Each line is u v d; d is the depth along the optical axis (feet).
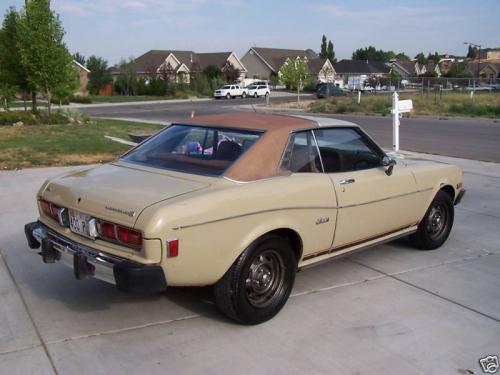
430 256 18.56
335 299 14.69
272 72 277.44
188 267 11.60
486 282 16.25
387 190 16.22
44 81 70.95
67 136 50.24
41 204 14.10
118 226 11.51
